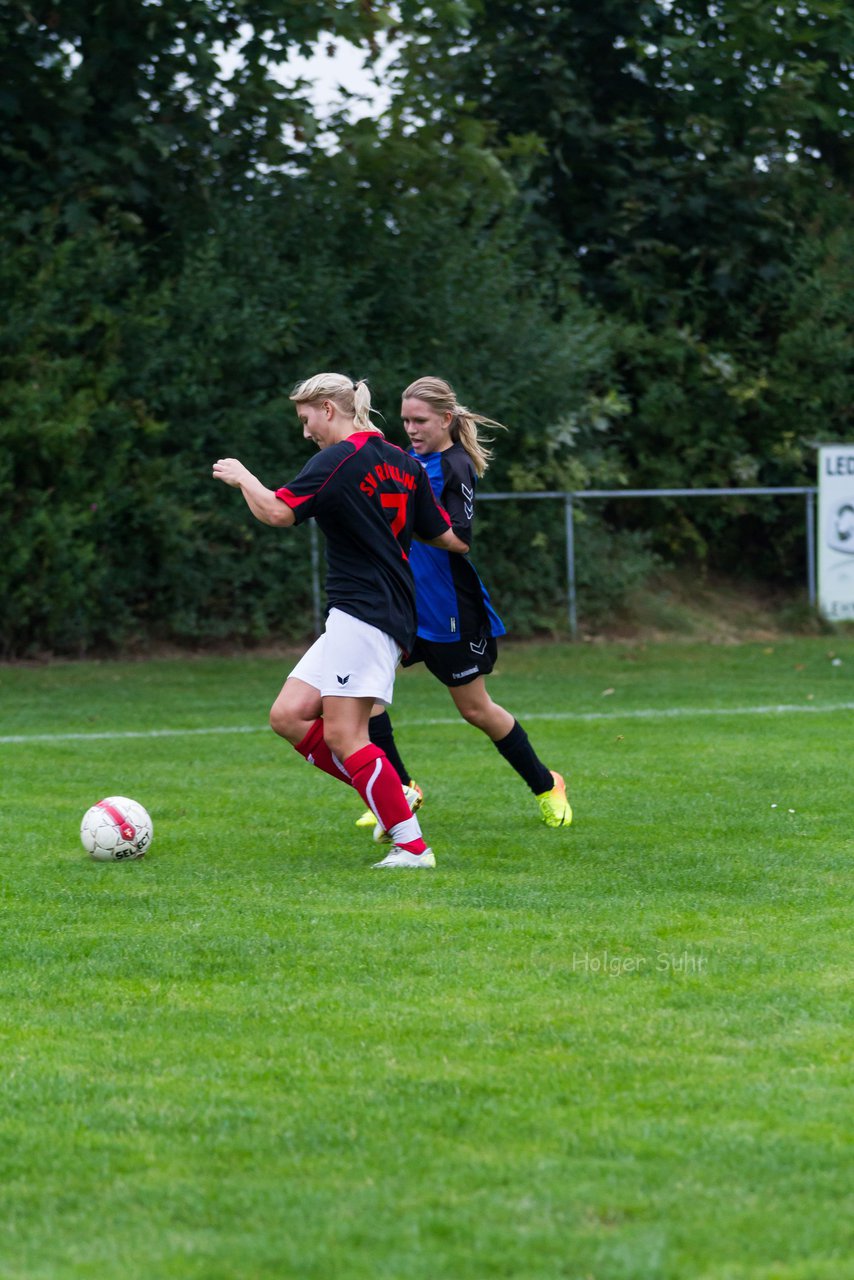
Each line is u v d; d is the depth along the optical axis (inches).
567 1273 297.0
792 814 818.8
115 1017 464.1
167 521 1727.4
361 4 1722.4
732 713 1293.1
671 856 708.0
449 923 577.9
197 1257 306.2
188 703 1418.6
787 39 2073.1
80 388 1713.8
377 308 1900.8
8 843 753.6
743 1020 454.9
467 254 1921.8
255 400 1797.5
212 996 486.3
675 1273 295.9
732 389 2133.4
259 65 1752.0
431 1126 373.1
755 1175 342.3
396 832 689.0
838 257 2182.6
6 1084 406.0
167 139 1700.3
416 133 1913.1
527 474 1936.5
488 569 1925.4
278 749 1109.7
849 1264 299.9
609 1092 395.2
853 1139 362.3
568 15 2128.4
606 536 2030.0
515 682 1573.6
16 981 504.7
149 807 858.1
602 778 948.6
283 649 1863.9
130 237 1820.9
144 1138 368.5
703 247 2190.0
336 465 656.4
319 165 1871.3
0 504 1694.1
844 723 1219.2
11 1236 318.0
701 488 2146.9
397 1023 454.6
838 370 2148.1
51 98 1696.6
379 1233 314.5
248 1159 355.3
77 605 1731.1
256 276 1811.0
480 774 982.4
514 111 2172.7
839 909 600.4
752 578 2234.3
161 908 608.4
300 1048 433.7
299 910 602.2
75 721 1290.6
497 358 1932.8
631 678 1603.1
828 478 1937.7
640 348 2106.3
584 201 2210.9
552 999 478.3
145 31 1681.8
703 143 2159.2
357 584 672.4
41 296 1680.6
